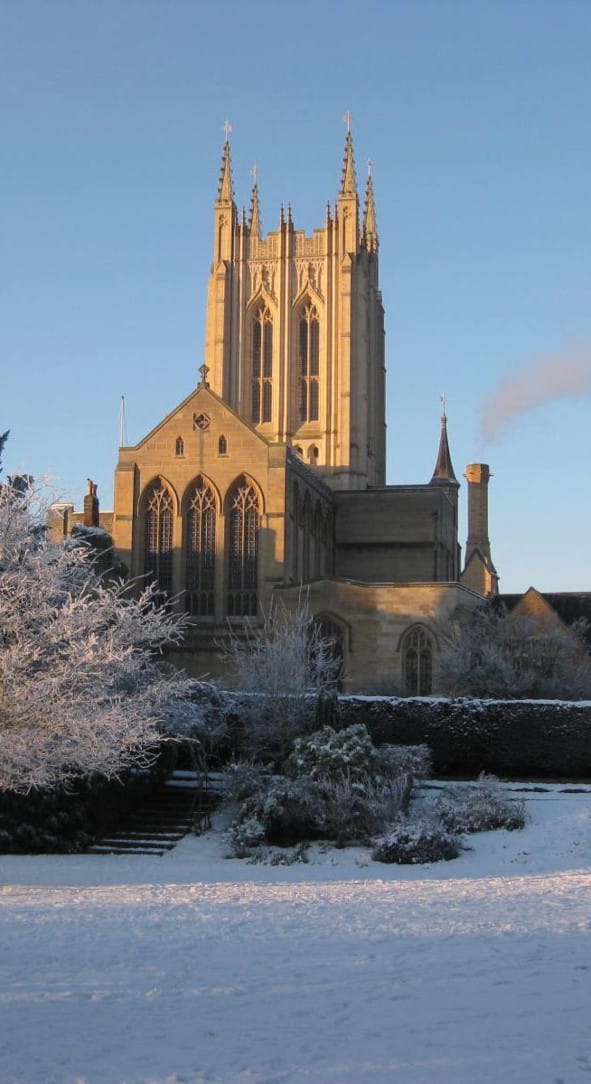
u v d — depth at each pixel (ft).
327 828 165.99
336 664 247.91
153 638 167.53
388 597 320.09
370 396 477.36
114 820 174.09
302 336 454.81
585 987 70.79
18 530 150.41
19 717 135.23
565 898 115.24
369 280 481.05
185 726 179.11
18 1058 57.06
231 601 344.90
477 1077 52.80
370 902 113.60
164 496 352.69
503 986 71.36
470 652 253.65
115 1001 69.15
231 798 179.11
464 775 201.57
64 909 110.01
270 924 99.35
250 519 347.56
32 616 142.82
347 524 412.36
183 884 132.46
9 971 78.48
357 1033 61.11
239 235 461.37
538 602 308.81
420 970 77.05
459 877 139.54
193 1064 55.72
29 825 163.32
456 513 446.19
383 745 193.57
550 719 199.72
